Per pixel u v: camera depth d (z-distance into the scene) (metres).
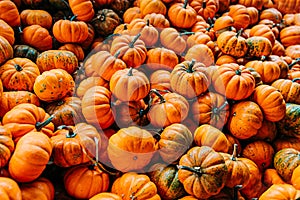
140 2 1.00
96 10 1.04
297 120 0.80
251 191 0.73
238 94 0.78
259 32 1.01
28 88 0.76
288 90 0.85
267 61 0.89
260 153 0.79
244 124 0.76
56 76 0.73
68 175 0.66
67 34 0.88
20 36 0.88
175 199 0.67
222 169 0.63
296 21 1.17
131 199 0.63
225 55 0.91
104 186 0.67
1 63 0.77
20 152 0.57
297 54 1.04
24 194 0.57
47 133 0.67
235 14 1.07
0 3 0.85
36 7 0.96
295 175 0.71
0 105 0.71
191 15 0.97
